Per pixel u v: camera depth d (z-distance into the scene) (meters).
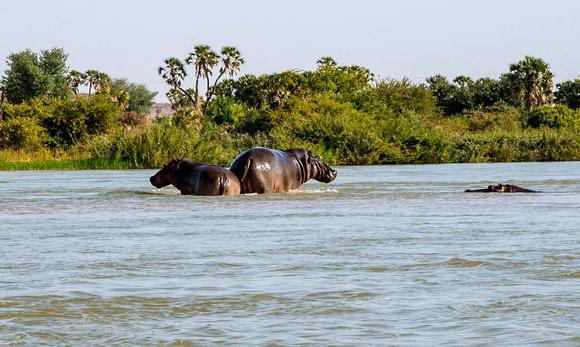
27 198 60.06
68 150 165.50
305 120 159.25
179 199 57.12
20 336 17.75
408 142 154.62
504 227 37.78
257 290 22.44
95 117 189.25
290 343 17.05
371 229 37.59
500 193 61.41
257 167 60.94
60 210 49.91
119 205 53.03
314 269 25.95
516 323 18.36
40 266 27.03
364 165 145.88
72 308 20.36
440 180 82.88
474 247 30.67
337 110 170.50
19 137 170.25
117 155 141.50
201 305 20.66
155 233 36.84
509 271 25.20
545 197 57.41
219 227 39.22
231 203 53.69
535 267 25.81
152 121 160.62
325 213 46.38
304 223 40.72
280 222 41.34
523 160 157.38
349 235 35.19
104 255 29.58
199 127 159.50
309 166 63.97
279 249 30.78
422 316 19.20
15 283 23.72
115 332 18.05
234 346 16.88
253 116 184.50
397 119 160.25
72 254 29.94
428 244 31.78
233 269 26.11
